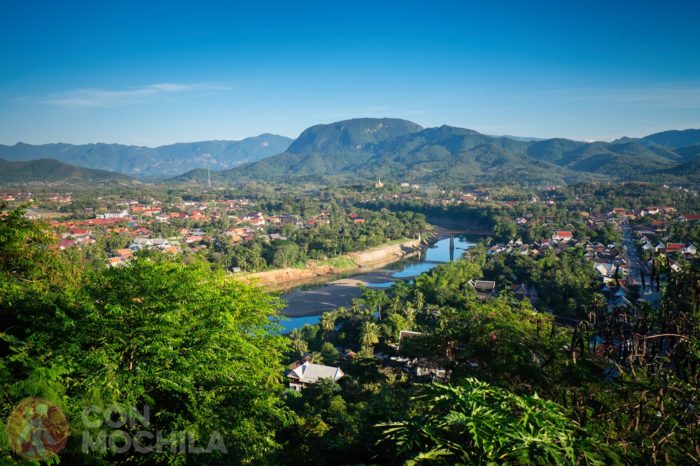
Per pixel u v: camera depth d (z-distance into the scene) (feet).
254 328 50.16
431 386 23.68
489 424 19.30
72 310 39.19
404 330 176.35
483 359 41.29
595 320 32.24
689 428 22.54
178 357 36.19
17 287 44.73
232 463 37.50
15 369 30.35
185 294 41.14
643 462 21.08
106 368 33.19
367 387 98.78
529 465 18.31
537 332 41.24
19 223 60.59
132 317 37.06
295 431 51.31
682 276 29.35
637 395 26.45
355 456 28.40
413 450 21.80
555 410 20.80
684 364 25.58
